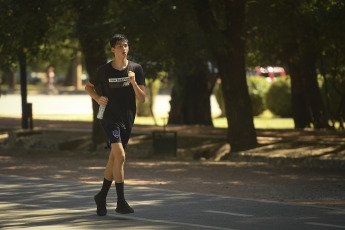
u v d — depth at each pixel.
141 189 26.55
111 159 19.69
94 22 42.56
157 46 41.72
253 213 20.56
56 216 20.11
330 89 75.31
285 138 48.84
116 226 18.30
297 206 22.02
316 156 39.47
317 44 50.41
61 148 53.50
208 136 51.09
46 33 48.59
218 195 24.81
